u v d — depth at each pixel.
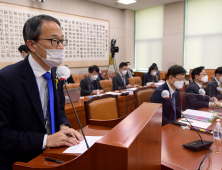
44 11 4.73
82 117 2.44
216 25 5.57
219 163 0.90
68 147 0.82
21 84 0.86
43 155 0.79
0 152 0.83
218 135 1.18
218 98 2.30
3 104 0.81
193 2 5.92
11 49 4.23
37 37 0.85
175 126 1.42
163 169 0.87
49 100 0.96
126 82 4.00
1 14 4.02
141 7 6.79
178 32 6.25
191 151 1.01
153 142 0.63
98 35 6.22
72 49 5.50
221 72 2.45
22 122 0.86
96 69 3.31
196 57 6.04
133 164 0.42
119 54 7.09
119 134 0.46
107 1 5.93
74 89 2.56
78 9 5.55
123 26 7.10
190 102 1.61
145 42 7.23
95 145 0.42
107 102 1.88
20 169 0.66
